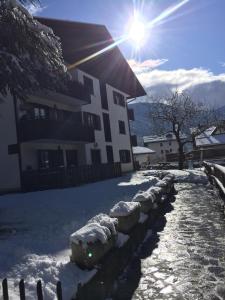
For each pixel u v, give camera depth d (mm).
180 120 35875
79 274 4770
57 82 10938
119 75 39906
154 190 10922
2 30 8727
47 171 20656
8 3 8500
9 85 9094
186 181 21953
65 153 26859
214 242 7664
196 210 11828
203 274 5781
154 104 37438
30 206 12562
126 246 6500
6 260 5500
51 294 4152
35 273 4820
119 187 18078
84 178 22812
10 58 8828
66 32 27547
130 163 40938
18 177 21219
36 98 23375
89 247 4922
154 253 7125
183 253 7004
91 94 31594
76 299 4258
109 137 35438
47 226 8695
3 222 9727
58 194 16109
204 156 47312
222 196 12406
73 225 8492
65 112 27391
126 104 42375
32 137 20922
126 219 6746
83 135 26438
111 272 5496
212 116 38406
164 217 10977
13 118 21547
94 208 11352
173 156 53688
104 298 5020
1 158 21812
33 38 9289
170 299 4906
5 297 3695
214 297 4887
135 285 5500
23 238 7379
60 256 5723
